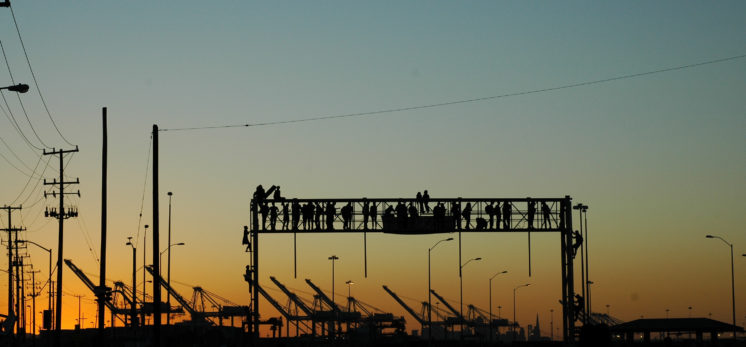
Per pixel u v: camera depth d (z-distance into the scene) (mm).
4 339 79188
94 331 146250
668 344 101625
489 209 68750
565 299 70000
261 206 67938
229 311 170875
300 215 68125
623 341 123750
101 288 70625
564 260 70000
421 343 128125
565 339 70438
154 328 58094
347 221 67750
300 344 131125
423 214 68438
